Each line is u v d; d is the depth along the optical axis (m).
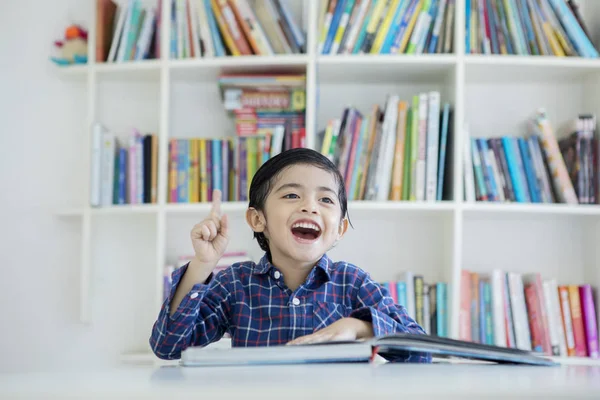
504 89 2.39
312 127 2.17
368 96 2.41
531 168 2.19
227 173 2.24
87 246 2.29
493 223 2.37
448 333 2.14
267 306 1.23
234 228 2.35
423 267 2.34
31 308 2.42
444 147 2.17
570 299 2.17
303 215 1.20
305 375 0.63
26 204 2.46
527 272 2.35
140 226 2.42
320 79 2.37
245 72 2.31
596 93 2.28
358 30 2.21
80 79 2.47
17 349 2.41
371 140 2.19
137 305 2.39
